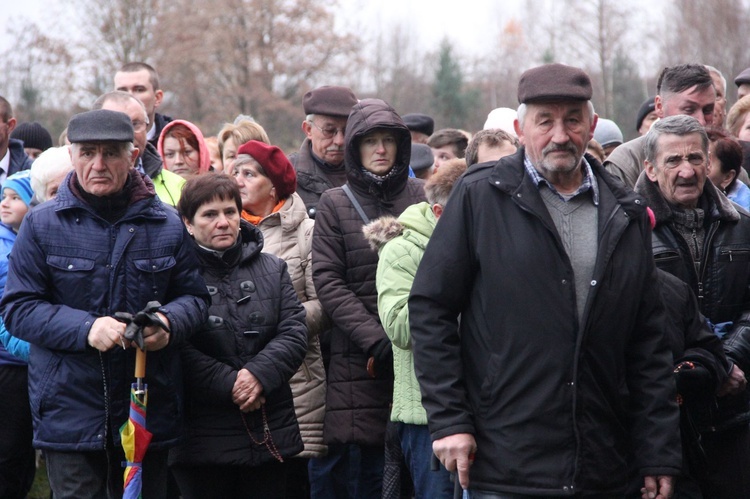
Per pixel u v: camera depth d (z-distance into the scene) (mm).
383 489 7004
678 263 6605
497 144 6969
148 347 5824
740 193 8141
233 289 6652
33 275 5980
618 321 5184
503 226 5219
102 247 6012
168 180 8453
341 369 7320
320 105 8859
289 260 7672
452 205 5383
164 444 6070
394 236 6613
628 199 5316
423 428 6484
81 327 5754
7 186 7684
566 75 5234
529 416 5062
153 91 9984
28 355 6734
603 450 5141
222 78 48312
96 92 39500
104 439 5879
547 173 5324
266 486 6676
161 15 41031
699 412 6461
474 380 5285
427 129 13352
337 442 7227
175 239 6195
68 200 6035
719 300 6664
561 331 5078
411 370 6543
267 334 6672
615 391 5215
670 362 5395
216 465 6422
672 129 6641
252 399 6375
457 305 5348
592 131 5461
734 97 38750
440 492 6430
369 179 7609
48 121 38938
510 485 5098
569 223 5277
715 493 6594
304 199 8867
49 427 5934
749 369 6641
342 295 7215
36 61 39094
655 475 5215
